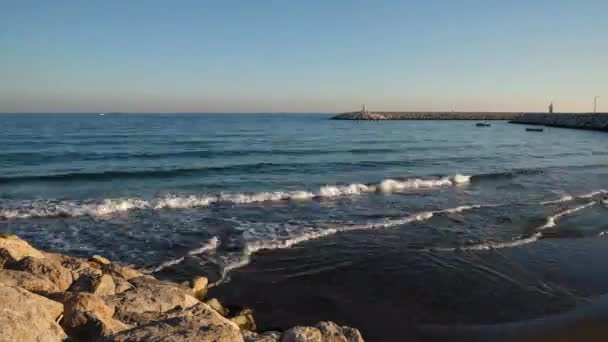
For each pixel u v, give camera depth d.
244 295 7.56
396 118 123.44
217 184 19.58
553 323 6.75
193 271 8.60
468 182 21.02
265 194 16.27
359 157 30.86
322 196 16.88
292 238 10.85
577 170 25.52
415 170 24.84
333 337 4.59
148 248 10.03
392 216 13.45
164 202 14.81
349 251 10.00
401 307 7.25
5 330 3.21
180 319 3.85
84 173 21.25
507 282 8.32
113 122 86.19
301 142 43.91
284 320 6.73
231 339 3.53
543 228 12.20
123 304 5.12
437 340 6.23
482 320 6.84
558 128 82.62
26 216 12.87
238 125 81.31
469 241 10.86
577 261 9.55
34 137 45.06
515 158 32.00
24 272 5.05
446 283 8.24
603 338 6.32
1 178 19.67
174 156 30.38
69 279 5.58
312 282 8.21
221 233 11.34
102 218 12.91
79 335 3.96
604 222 13.12
